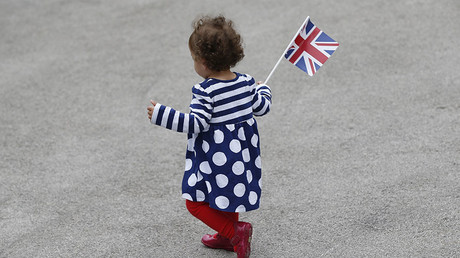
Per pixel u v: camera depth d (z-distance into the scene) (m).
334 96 23.64
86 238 16.06
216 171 13.28
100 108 24.50
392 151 19.25
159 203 17.56
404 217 15.66
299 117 22.31
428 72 24.62
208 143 13.30
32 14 36.16
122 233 16.17
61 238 16.14
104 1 37.47
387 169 18.19
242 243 13.72
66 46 31.30
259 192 13.88
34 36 32.91
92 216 17.11
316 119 22.02
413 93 23.08
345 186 17.50
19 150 21.48
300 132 21.22
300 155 19.67
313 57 15.27
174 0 36.25
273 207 16.80
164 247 15.45
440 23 29.00
